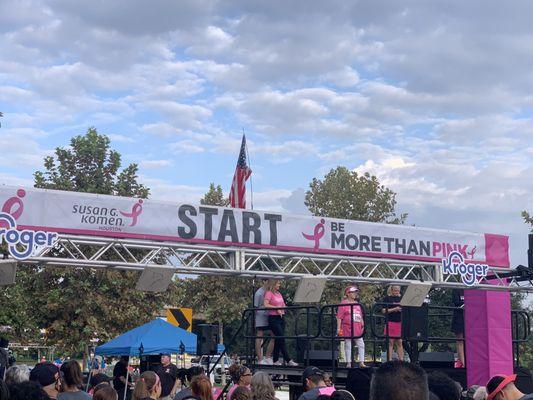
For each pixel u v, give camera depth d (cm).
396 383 252
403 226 1399
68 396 634
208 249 1215
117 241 1141
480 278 1429
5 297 2306
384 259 1384
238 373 895
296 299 1301
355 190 4703
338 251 1323
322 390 784
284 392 2666
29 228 1066
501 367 1281
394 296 1374
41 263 1098
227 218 1224
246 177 1390
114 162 2731
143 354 1359
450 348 2817
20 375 690
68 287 2394
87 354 2545
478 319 1325
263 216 1258
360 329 1205
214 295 3738
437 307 1151
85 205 1110
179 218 1182
